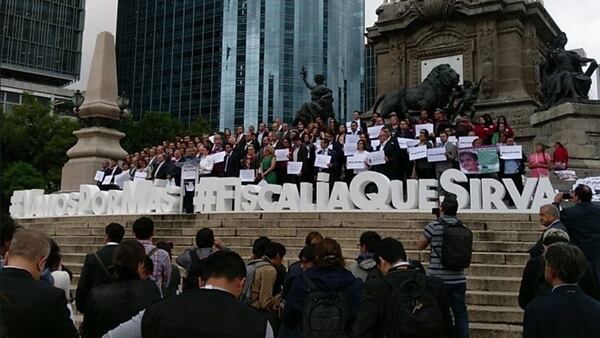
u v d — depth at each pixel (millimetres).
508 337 9461
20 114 58469
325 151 18688
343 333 5480
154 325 3686
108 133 26438
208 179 17469
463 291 8258
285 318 5867
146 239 7355
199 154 20703
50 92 97188
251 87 113000
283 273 7785
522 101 26953
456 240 8133
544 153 18234
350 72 122188
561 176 19828
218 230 15719
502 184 15039
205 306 3707
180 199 18125
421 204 15344
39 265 4504
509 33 28266
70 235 18125
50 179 56188
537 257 6922
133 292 5207
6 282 4262
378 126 19969
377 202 15656
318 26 116438
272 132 21516
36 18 102188
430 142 17719
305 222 15367
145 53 124938
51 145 57438
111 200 19188
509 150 16984
